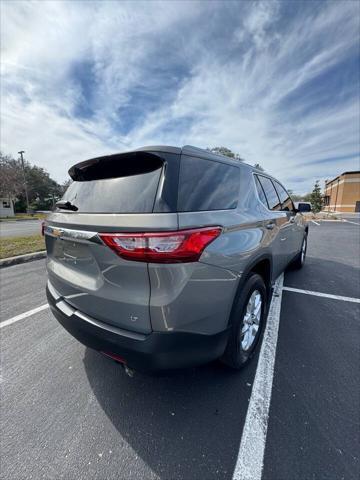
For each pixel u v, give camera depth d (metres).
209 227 1.58
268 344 2.49
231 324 1.84
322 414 1.69
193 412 1.74
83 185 2.05
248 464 1.39
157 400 1.86
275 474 1.33
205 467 1.38
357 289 3.97
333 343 2.51
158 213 1.43
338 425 1.61
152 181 1.57
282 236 3.16
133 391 1.95
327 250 7.12
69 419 1.71
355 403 1.78
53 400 1.88
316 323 2.89
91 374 2.15
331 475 1.32
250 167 2.62
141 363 1.51
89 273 1.74
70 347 2.54
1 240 8.44
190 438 1.55
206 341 1.62
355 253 6.70
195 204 1.60
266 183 2.96
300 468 1.36
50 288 2.29
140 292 1.45
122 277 1.50
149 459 1.44
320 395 1.86
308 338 2.59
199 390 1.94
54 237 2.13
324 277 4.58
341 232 11.70
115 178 1.79
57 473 1.37
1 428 1.65
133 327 1.51
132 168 1.76
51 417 1.73
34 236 9.66
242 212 2.10
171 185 1.52
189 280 1.46
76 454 1.47
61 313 1.96
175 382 2.03
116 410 1.78
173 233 1.39
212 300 1.62
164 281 1.41
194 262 1.47
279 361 2.24
